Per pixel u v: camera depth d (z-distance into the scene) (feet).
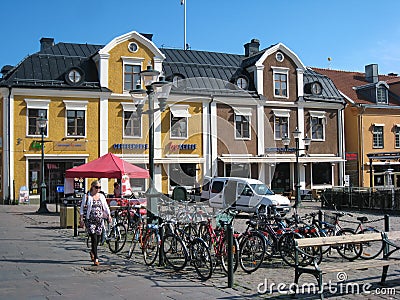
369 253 41.11
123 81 118.52
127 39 119.24
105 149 115.96
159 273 33.65
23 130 110.01
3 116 109.40
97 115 115.96
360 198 94.02
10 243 48.78
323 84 142.41
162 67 125.39
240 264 34.35
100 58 116.47
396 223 68.49
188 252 33.86
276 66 132.77
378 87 148.46
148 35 133.90
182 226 39.81
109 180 114.32
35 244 48.16
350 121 146.00
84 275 33.01
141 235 40.75
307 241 28.27
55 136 112.37
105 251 43.83
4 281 31.04
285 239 36.86
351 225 65.00
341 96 143.13
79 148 113.91
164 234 36.96
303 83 137.39
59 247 46.14
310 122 136.36
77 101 114.32
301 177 133.49
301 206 99.14
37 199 110.22
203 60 135.85
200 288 29.12
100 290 28.58
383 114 146.82
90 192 37.45
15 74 111.65
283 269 35.37
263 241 34.91
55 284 30.17
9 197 108.27
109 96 116.88
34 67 114.32
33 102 110.73
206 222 38.27
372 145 144.87
